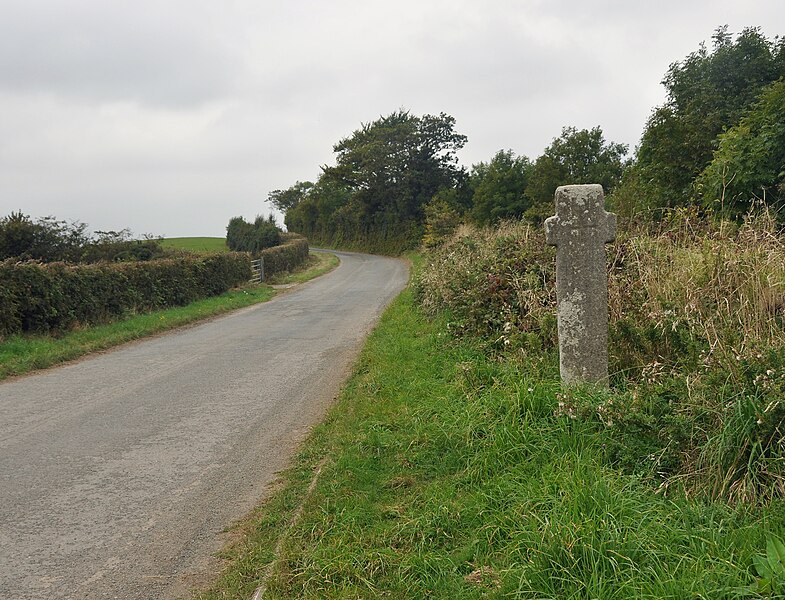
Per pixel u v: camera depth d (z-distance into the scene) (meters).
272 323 15.84
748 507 3.45
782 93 11.09
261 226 50.88
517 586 3.07
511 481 4.20
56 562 4.05
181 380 9.34
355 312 16.92
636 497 3.62
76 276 14.73
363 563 3.60
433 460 4.99
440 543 3.79
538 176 36.44
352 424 6.21
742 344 4.45
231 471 5.54
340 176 63.72
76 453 6.15
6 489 5.27
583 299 5.39
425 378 7.45
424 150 61.06
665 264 6.65
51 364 11.05
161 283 19.08
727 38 19.52
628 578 2.94
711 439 3.84
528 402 5.10
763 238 6.17
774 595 2.70
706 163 15.55
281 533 4.14
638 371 5.46
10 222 21.45
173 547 4.21
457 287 9.81
